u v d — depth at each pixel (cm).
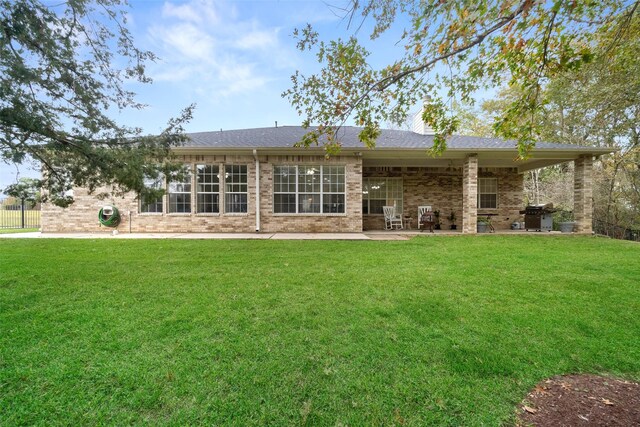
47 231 1095
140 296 395
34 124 447
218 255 658
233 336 285
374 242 864
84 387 209
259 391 206
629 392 209
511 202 1410
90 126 542
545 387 213
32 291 411
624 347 267
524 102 319
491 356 250
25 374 221
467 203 1099
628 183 1473
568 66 281
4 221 1563
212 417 182
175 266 557
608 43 340
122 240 880
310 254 674
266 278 480
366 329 301
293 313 339
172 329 298
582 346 269
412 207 1390
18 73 421
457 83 346
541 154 1099
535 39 279
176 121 653
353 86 356
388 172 1383
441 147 381
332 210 1145
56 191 601
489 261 609
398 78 328
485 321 320
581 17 284
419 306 360
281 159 1123
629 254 690
